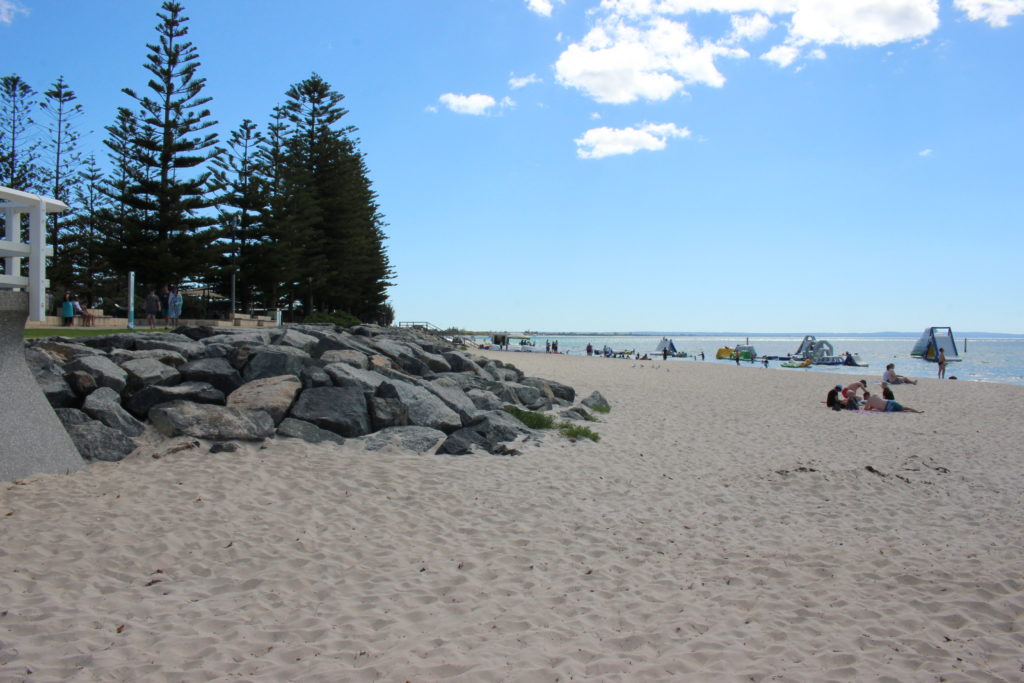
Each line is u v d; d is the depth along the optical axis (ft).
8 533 16.51
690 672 11.78
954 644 13.28
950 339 184.65
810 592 15.88
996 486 27.27
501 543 18.63
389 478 24.14
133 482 21.27
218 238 98.78
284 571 15.79
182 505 19.56
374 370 38.29
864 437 40.98
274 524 18.75
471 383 44.06
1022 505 24.23
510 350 187.42
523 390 46.34
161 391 27.71
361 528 19.10
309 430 28.40
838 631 13.79
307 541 17.74
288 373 32.45
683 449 34.91
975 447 37.63
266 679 10.94
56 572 14.78
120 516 18.29
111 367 28.43
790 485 26.40
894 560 18.06
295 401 30.40
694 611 14.64
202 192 95.96
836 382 90.53
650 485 26.27
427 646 12.39
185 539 17.21
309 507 20.42
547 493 24.04
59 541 16.37
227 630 12.76
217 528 18.10
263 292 118.21
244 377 31.71
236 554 16.58
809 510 23.06
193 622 13.03
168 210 92.48
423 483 23.98
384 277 167.53
